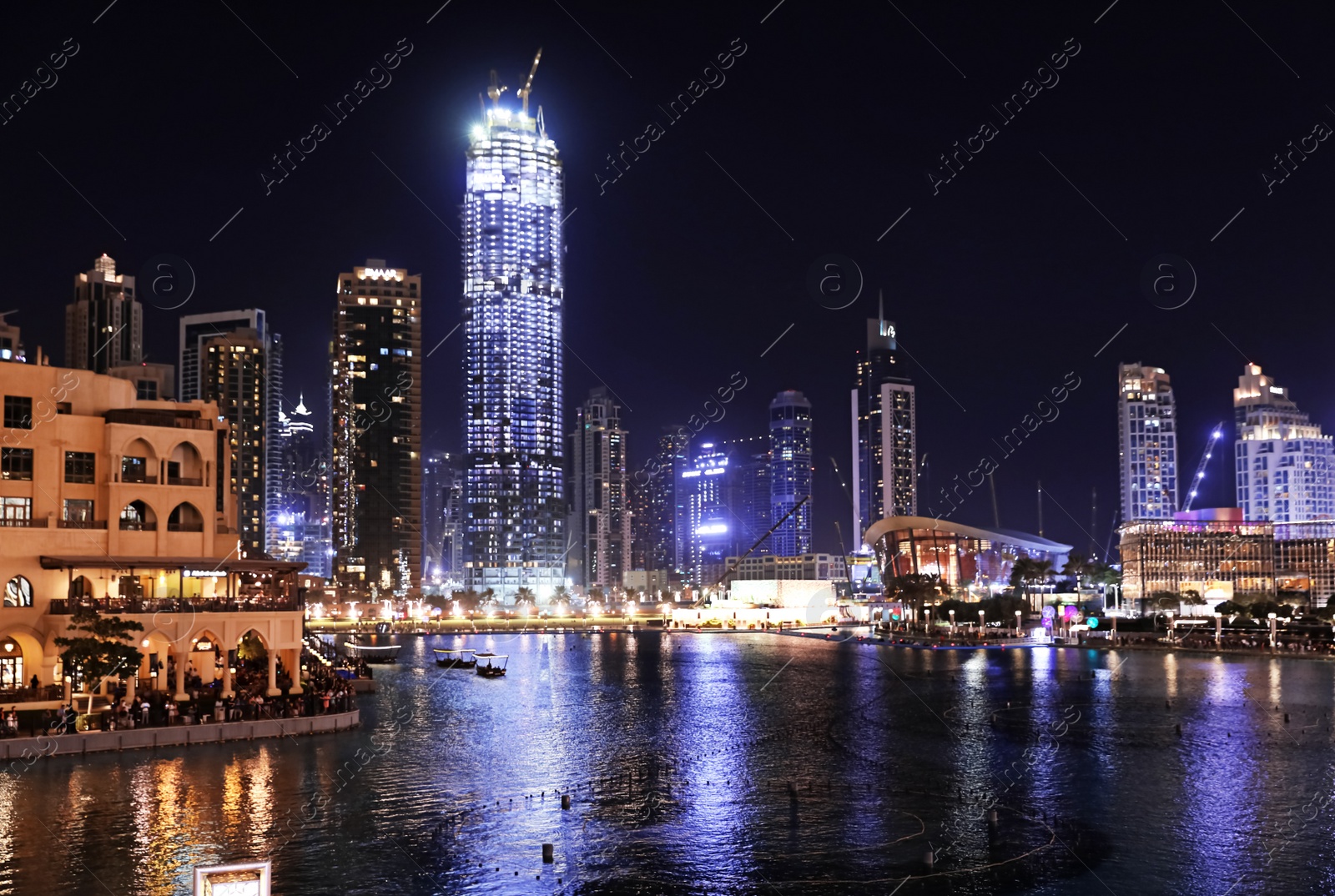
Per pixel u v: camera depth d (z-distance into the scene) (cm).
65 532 9131
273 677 9312
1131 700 11438
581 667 17762
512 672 16925
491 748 8425
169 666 9800
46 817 5850
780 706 11538
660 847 5547
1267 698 11469
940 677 14825
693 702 12088
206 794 6384
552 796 6675
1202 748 8344
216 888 2577
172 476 9881
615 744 8756
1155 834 5759
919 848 5522
